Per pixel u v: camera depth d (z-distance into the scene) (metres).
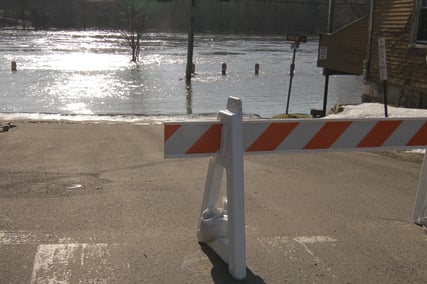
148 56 59.25
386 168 8.61
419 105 15.01
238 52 71.25
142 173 7.93
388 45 16.41
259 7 145.50
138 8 66.62
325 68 22.06
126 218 5.49
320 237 5.03
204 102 26.64
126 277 4.03
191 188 6.89
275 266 4.32
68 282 3.92
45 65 44.81
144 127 14.49
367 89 17.73
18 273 4.05
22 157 9.28
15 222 5.29
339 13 78.44
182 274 4.10
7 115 17.91
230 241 4.09
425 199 5.52
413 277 4.20
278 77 41.53
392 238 5.07
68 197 6.34
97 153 9.81
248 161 9.11
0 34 112.81
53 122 15.67
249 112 23.64
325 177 7.83
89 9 175.12
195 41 100.88
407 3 15.25
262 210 5.91
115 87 31.88
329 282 4.06
